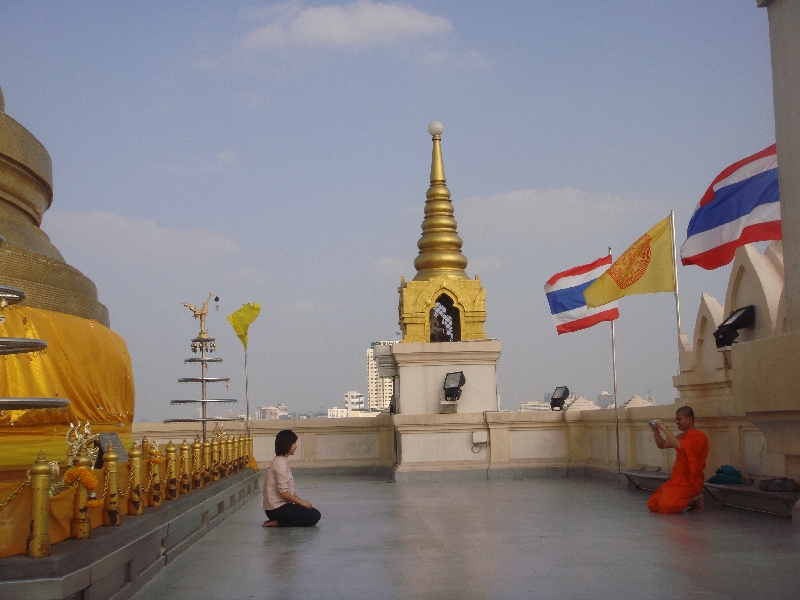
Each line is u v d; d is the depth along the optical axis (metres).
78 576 7.88
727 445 17.62
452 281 29.92
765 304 16.27
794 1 11.98
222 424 30.09
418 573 10.81
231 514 18.20
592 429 26.84
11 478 14.36
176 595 9.80
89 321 17.20
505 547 12.66
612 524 14.86
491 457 27.09
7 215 17.58
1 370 14.66
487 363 28.88
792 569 10.52
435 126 31.97
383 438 30.55
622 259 21.39
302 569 11.30
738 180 16.70
